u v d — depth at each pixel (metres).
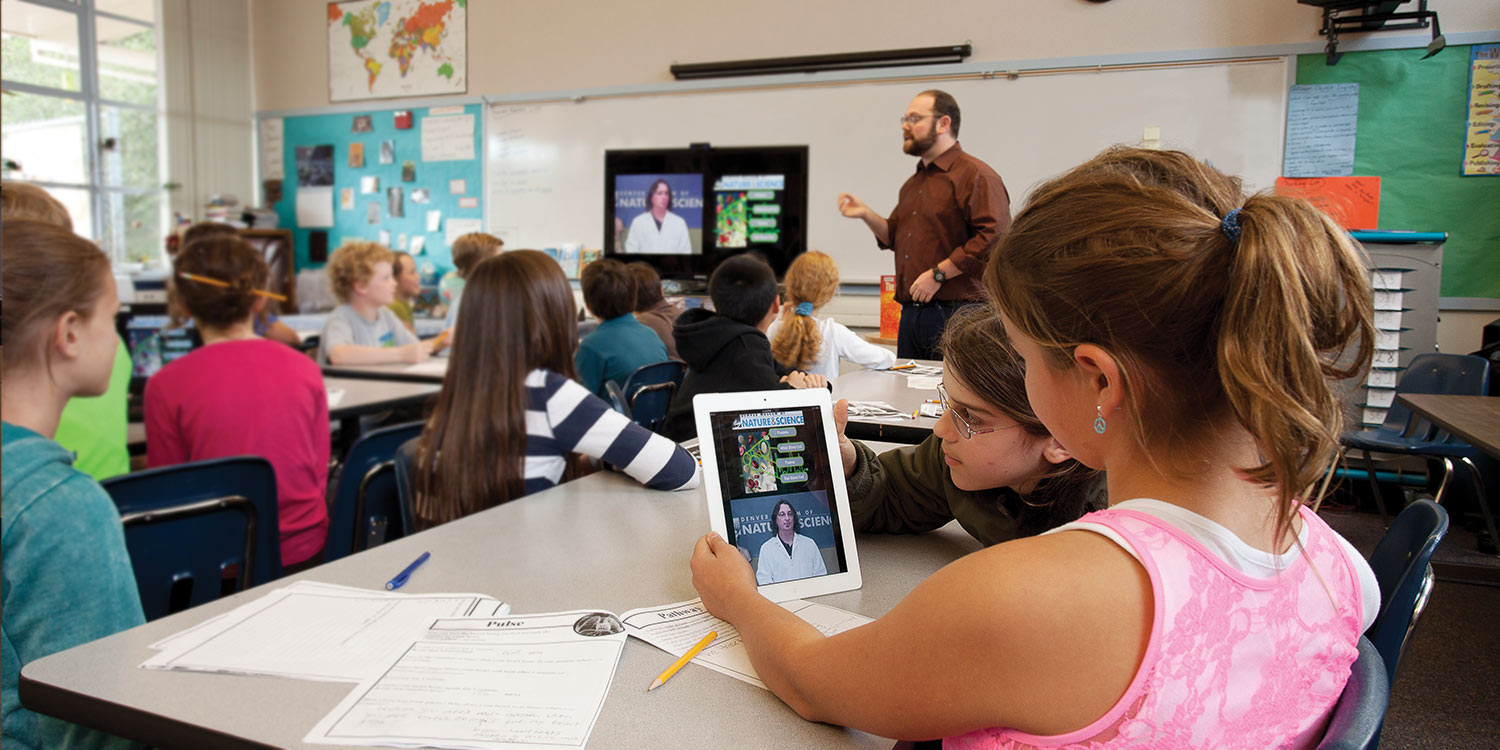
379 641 0.78
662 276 5.95
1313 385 0.48
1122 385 0.55
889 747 0.63
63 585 0.85
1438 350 4.45
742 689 0.71
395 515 1.86
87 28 7.29
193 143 7.43
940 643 0.54
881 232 3.93
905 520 1.12
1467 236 4.38
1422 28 4.32
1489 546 3.23
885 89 5.41
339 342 3.67
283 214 7.66
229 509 1.40
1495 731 1.95
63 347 0.94
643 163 5.96
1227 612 0.54
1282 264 0.48
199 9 7.37
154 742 0.65
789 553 0.94
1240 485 0.56
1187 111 4.79
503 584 0.93
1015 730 0.54
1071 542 0.54
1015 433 0.89
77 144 7.33
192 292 1.89
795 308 2.98
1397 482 3.88
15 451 0.85
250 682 0.70
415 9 6.91
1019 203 0.67
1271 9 4.59
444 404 1.49
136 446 2.31
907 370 2.88
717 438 0.95
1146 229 0.54
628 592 0.91
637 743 0.62
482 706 0.67
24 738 0.85
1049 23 5.04
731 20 5.86
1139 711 0.51
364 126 7.22
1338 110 4.52
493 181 6.71
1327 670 0.60
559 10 6.39
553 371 1.51
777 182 5.64
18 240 0.91
